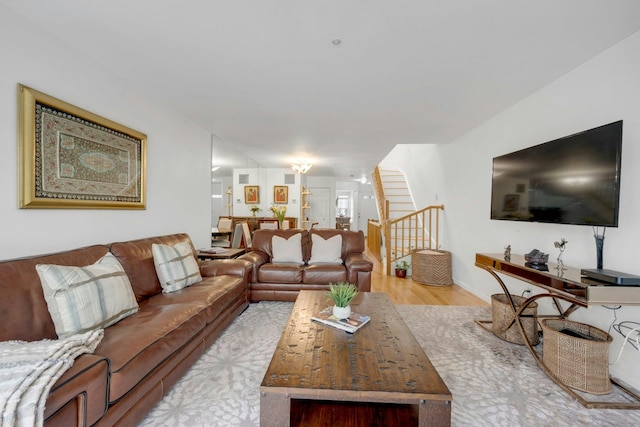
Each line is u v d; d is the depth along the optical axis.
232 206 5.87
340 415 1.33
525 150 2.52
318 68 2.21
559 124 2.39
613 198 1.74
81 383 1.10
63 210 1.98
